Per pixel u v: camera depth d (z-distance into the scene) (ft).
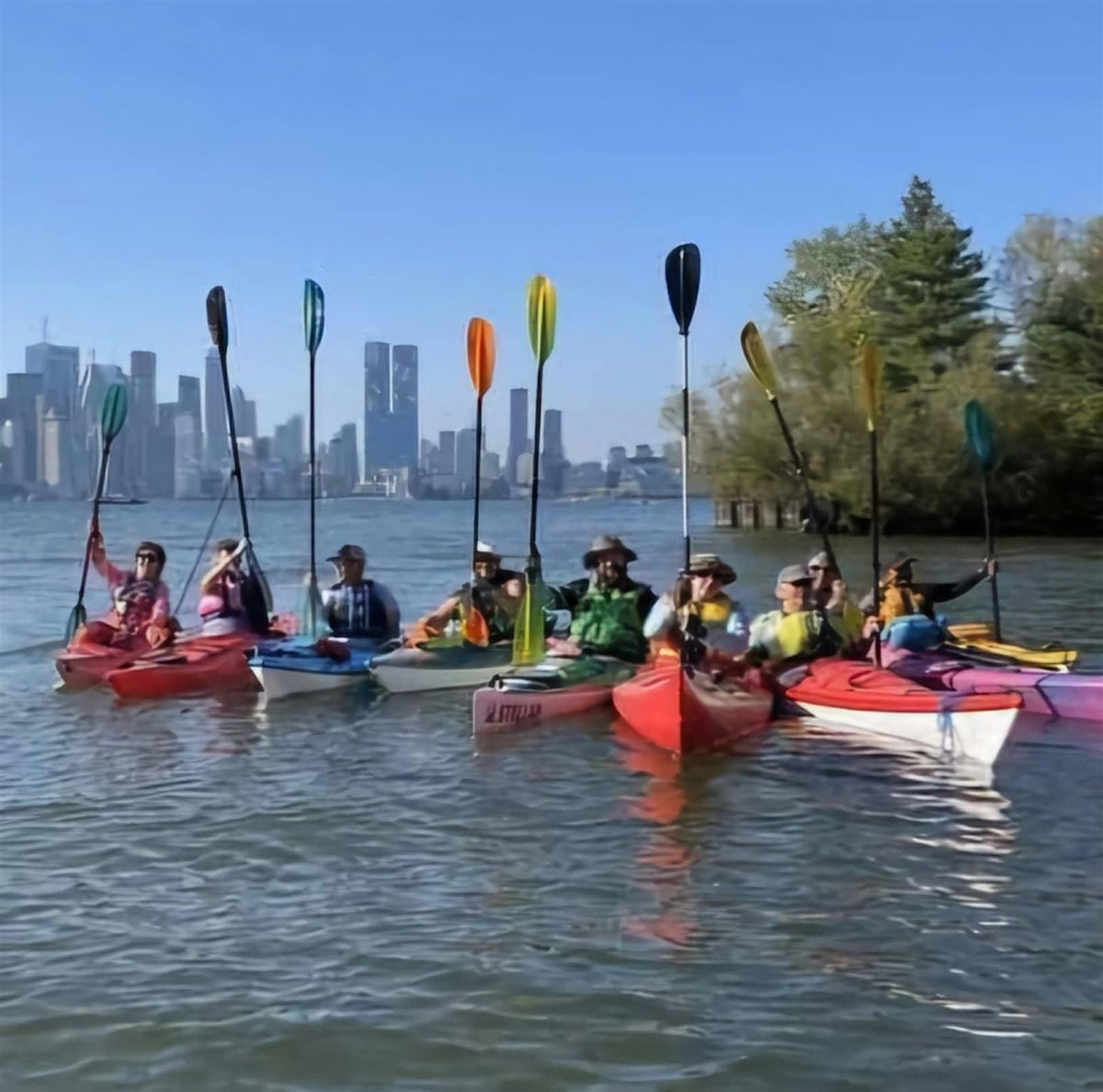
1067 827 24.44
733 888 21.16
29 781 28.66
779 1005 16.81
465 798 27.02
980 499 130.31
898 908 20.16
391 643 42.16
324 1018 16.53
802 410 130.52
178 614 63.10
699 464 139.85
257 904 20.59
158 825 25.11
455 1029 16.24
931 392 129.90
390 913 20.13
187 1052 15.74
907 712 31.60
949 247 139.33
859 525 135.95
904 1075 15.03
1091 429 129.18
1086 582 79.87
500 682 34.47
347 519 194.59
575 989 17.30
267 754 31.48
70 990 17.40
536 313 41.55
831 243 154.71
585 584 40.55
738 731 32.58
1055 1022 16.26
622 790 27.58
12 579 83.87
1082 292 139.23
